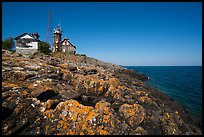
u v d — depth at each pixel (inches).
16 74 586.9
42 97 493.0
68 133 339.3
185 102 932.0
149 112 521.3
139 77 2106.3
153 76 2704.2
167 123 470.0
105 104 462.3
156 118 473.7
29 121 368.5
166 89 1366.9
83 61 2365.9
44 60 1100.5
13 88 457.1
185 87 1478.8
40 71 708.7
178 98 1034.1
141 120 433.1
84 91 669.9
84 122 358.9
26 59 936.9
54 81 649.6
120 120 412.8
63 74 763.4
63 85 653.9
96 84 682.8
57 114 380.8
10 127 338.6
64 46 2721.5
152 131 412.2
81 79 714.8
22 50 1941.4
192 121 589.0
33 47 1977.1
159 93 979.9
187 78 2337.6
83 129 346.3
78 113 377.7
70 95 576.4
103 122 365.7
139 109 461.1
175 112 621.9
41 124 364.5
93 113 381.1
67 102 411.5
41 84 572.4
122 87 745.6
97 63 2497.5
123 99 610.9
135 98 648.4
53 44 2721.5
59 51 2650.1
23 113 380.2
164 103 738.8
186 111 737.6
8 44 2010.3
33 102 417.7
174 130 438.6
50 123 362.0
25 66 721.6
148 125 431.5
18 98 408.2
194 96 1091.3
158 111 551.5
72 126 352.2
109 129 354.6
